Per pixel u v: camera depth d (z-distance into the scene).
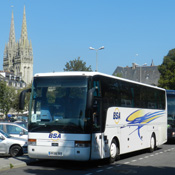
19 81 159.12
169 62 61.81
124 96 17.03
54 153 13.51
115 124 15.82
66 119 13.53
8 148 18.12
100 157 14.21
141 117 19.30
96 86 14.20
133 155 19.61
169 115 26.78
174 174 12.72
